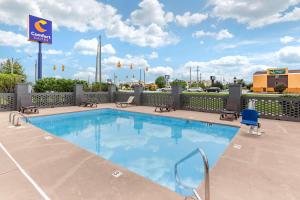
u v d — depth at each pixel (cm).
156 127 887
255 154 444
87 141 673
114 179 323
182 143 648
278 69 4256
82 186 299
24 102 1095
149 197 270
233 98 1009
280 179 325
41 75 2000
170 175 415
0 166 371
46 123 953
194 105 1199
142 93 1497
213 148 595
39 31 1959
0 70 3472
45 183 307
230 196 274
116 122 996
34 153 445
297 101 842
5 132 637
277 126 746
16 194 275
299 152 456
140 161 498
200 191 290
